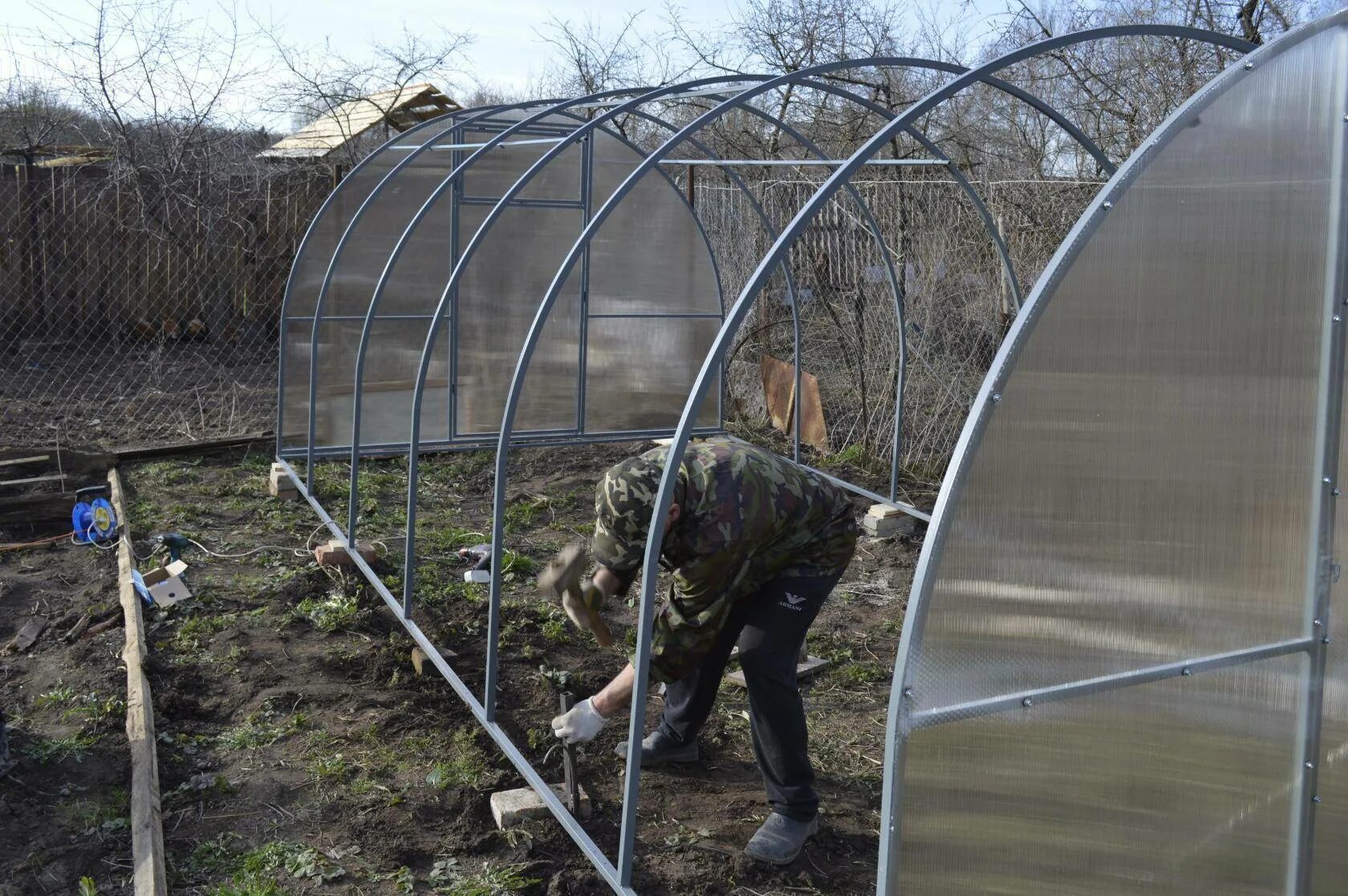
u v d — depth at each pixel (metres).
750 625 3.07
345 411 7.77
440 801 3.54
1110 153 8.92
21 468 7.03
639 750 2.79
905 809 2.08
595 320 8.11
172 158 11.41
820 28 12.05
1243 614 2.54
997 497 2.12
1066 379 2.18
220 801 3.50
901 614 5.28
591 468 7.90
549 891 3.08
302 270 7.46
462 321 7.82
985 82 4.34
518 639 4.83
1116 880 2.41
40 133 12.91
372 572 5.46
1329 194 2.54
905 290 7.76
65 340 11.38
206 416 9.08
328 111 13.55
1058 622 2.24
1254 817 2.64
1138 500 2.32
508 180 7.67
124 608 4.94
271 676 4.41
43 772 3.64
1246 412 2.47
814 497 3.02
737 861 3.19
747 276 9.31
